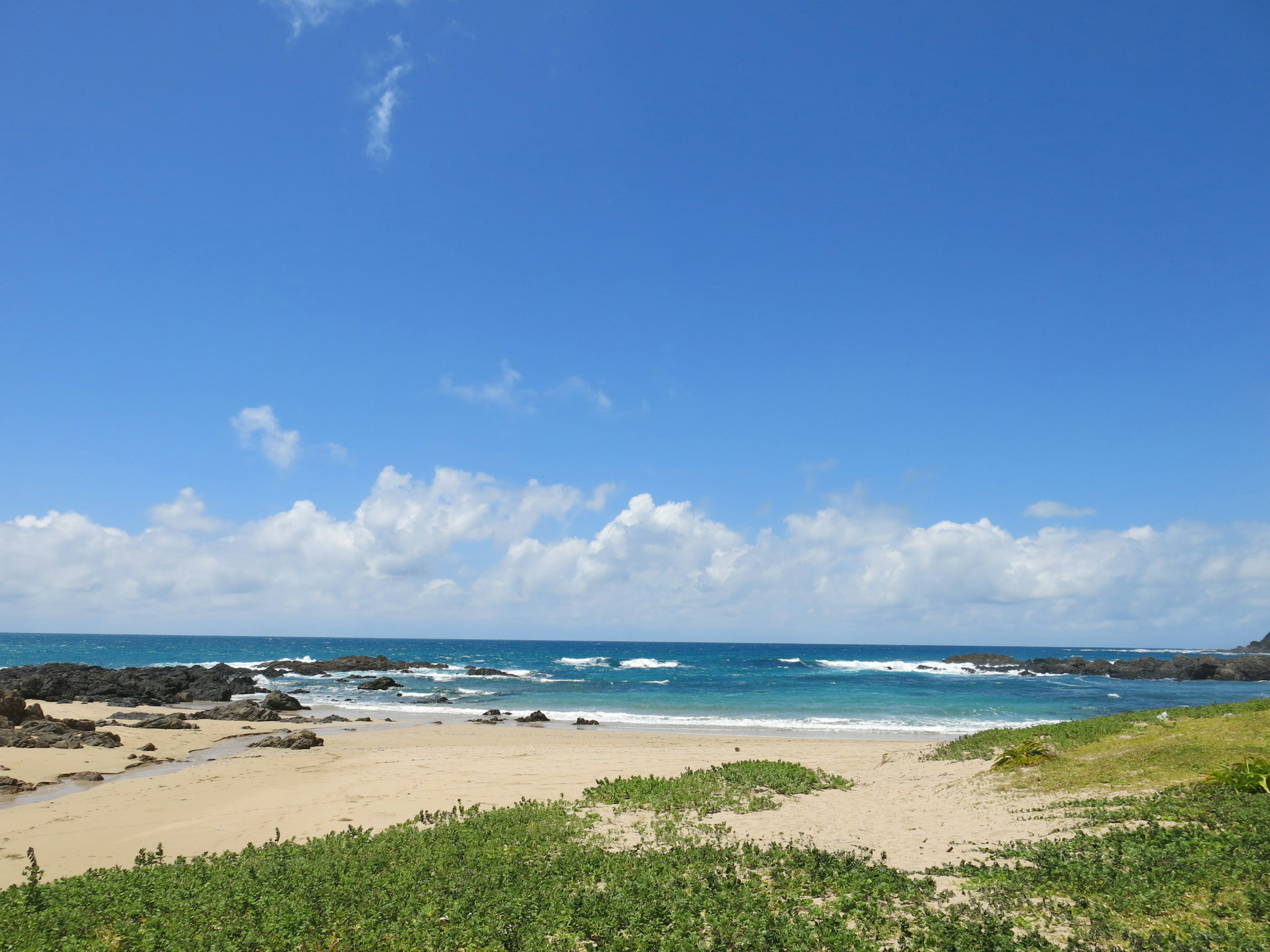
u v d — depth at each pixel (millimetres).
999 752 20438
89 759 26797
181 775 24562
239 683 65625
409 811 18328
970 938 7914
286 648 185375
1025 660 135750
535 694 64562
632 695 62969
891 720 45625
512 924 9242
